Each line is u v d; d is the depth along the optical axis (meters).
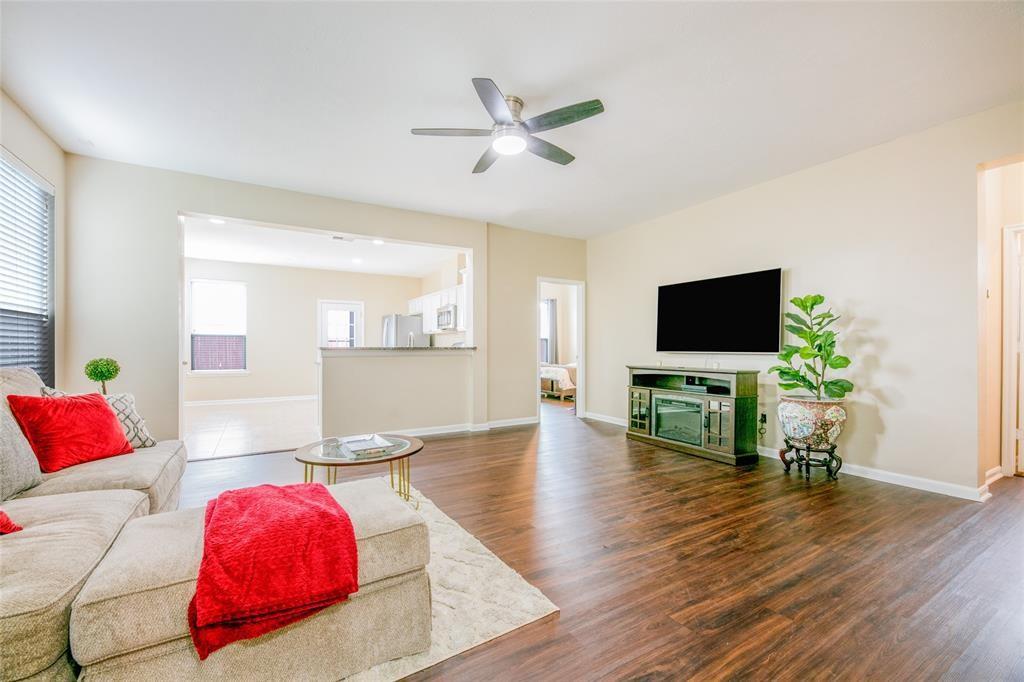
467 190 4.14
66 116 2.77
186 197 3.68
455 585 1.77
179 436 3.64
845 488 3.02
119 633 1.02
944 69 2.30
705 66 2.28
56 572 1.09
